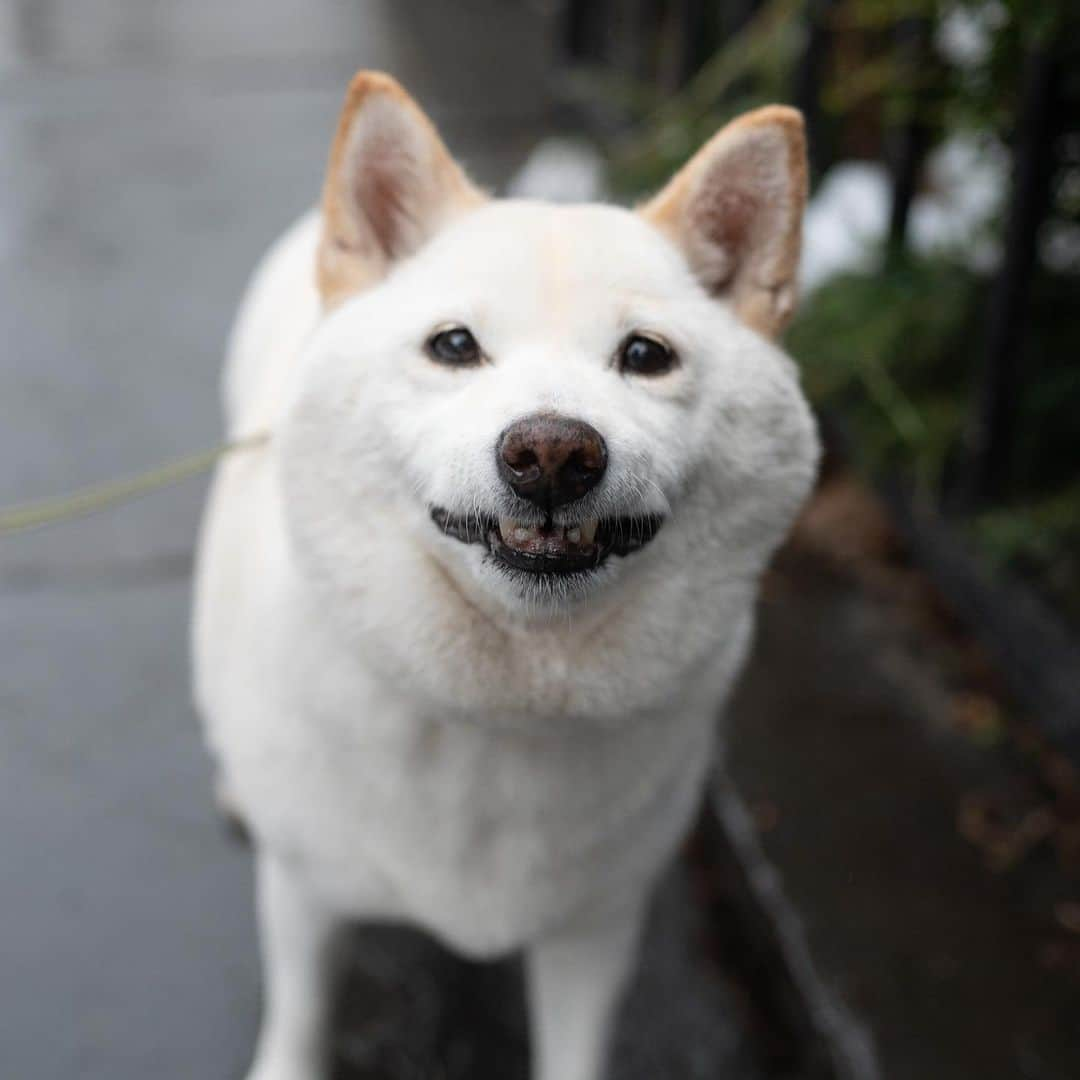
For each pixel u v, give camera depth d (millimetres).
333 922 717
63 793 913
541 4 2734
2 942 825
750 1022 816
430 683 602
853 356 1142
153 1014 797
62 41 2420
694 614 613
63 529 1152
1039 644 939
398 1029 799
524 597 571
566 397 555
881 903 824
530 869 647
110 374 1390
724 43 1524
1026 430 1069
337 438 599
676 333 592
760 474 613
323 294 625
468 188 634
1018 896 833
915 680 989
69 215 1741
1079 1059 747
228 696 684
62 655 1016
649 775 644
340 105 2146
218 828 897
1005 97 1005
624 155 1517
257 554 681
